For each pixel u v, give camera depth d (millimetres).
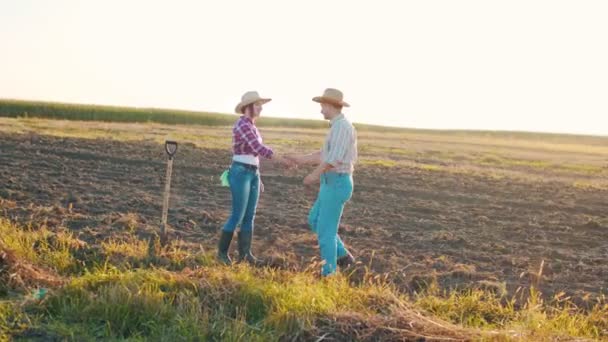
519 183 21516
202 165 20047
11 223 9789
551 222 13703
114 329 5977
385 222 12461
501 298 7531
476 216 13922
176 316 6043
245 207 8641
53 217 10625
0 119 42562
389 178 20000
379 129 98688
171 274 6926
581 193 19781
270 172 19000
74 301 6336
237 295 6527
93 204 12219
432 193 16969
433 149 38938
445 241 10820
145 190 14719
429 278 8133
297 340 5891
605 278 8875
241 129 8531
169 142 9227
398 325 6062
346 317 6152
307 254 9312
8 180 14336
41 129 33094
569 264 9641
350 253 9312
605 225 13570
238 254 8945
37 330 5809
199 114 62469
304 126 84812
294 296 6520
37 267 7352
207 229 10633
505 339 5914
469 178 21969
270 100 8617
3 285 6648
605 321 6805
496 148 47156
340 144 7828
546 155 41469
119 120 58312
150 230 10070
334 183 7988
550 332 6199
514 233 12141
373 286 7266
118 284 6445
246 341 5809
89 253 8297
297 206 13602
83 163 19062
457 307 6969
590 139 86812
